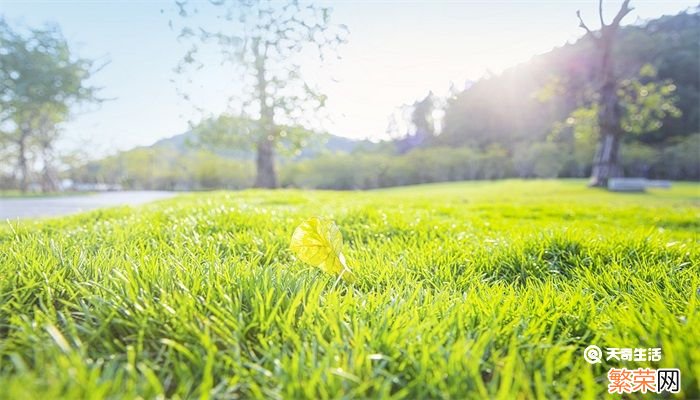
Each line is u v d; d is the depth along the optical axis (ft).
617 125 71.41
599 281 6.11
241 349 3.44
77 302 4.18
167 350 3.42
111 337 3.56
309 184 109.29
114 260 5.40
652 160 122.52
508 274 7.02
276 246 7.84
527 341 3.66
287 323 3.56
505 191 61.87
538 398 2.71
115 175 81.87
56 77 48.47
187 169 84.74
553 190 63.77
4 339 3.63
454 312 3.93
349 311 4.10
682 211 23.47
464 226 12.41
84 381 2.58
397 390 3.01
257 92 50.44
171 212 12.82
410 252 7.91
